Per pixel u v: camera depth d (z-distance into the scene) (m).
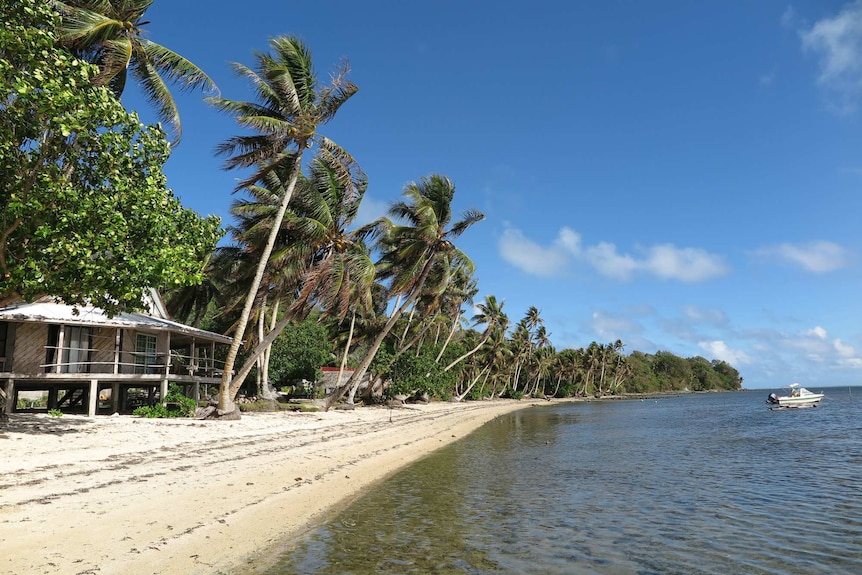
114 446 15.48
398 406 47.56
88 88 13.16
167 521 8.88
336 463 16.73
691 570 8.30
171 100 21.05
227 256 33.88
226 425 22.44
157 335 28.12
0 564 6.55
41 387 25.31
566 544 9.52
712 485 15.52
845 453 22.69
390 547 8.98
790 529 10.72
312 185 26.56
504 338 79.75
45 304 23.34
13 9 11.91
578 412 61.94
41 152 12.74
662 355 181.25
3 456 12.73
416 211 32.25
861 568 8.45
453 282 52.50
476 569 8.09
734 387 195.50
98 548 7.37
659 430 35.59
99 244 12.90
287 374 41.72
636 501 13.23
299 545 8.81
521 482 15.66
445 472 17.09
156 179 14.69
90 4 18.81
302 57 24.58
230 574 7.18
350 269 28.62
